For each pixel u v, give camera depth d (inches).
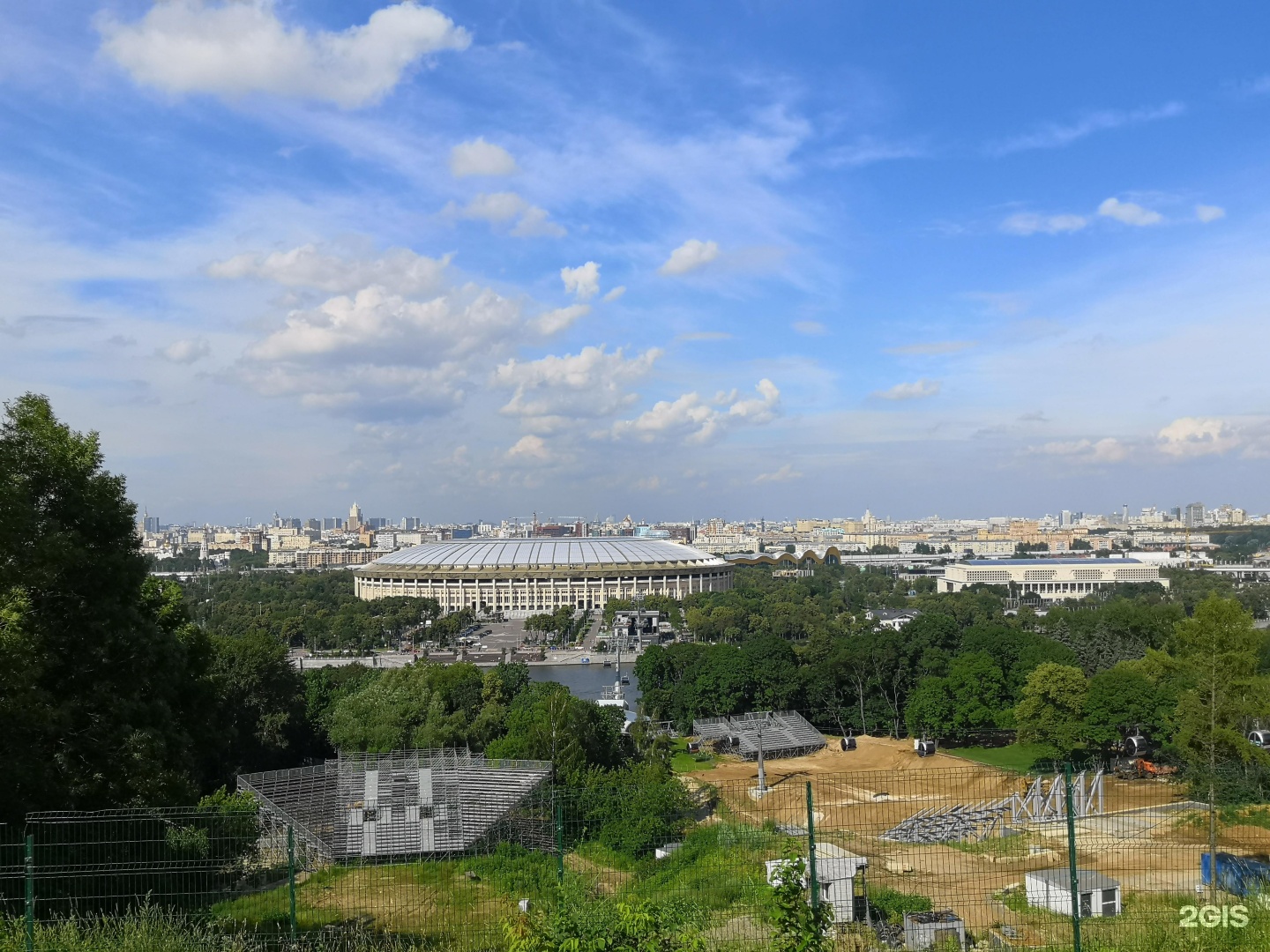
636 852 2299.5
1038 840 2758.4
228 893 1865.2
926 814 3203.7
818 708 5679.1
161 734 2057.1
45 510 2057.1
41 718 1747.0
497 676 5442.9
